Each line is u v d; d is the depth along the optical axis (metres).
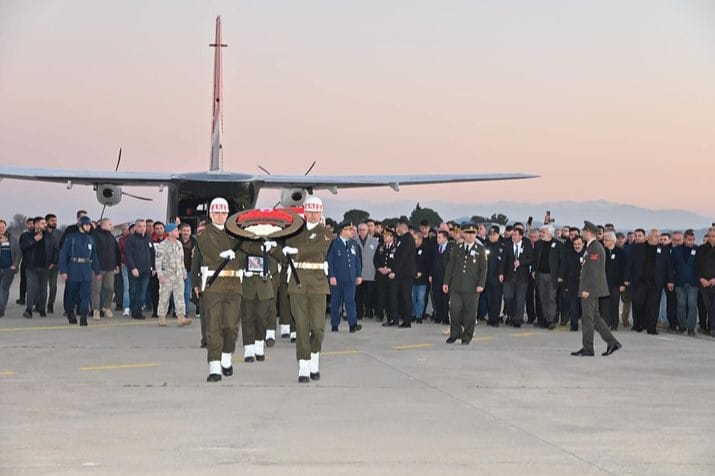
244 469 7.38
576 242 19.53
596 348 16.22
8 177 25.31
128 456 7.77
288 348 15.77
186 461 7.62
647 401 10.62
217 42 35.78
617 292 20.02
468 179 28.81
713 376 12.70
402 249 20.08
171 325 19.86
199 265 15.34
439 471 7.38
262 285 13.70
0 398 10.45
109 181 25.94
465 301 16.58
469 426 9.11
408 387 11.49
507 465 7.57
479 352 15.37
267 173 27.42
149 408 9.91
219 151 33.06
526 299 21.70
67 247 19.31
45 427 8.89
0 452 7.87
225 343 12.16
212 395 10.77
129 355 14.44
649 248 19.25
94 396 10.62
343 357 14.55
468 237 16.53
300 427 8.99
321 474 7.27
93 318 21.50
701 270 18.55
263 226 11.84
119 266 22.20
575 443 8.39
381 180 27.86
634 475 7.30
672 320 20.06
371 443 8.33
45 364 13.32
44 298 21.88
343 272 18.91
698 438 8.63
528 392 11.19
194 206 25.38
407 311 20.19
